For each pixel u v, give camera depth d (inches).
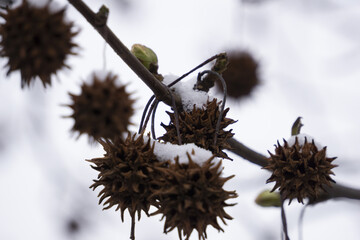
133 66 22.5
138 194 21.6
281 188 23.5
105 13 21.6
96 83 21.5
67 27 21.5
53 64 21.5
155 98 23.2
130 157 21.7
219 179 21.0
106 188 21.9
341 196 25.9
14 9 21.3
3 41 21.4
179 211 20.8
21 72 21.6
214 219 21.1
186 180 20.9
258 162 25.4
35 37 21.3
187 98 23.4
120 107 21.5
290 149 23.5
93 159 22.0
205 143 22.7
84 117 21.4
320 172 23.3
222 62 23.5
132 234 21.6
